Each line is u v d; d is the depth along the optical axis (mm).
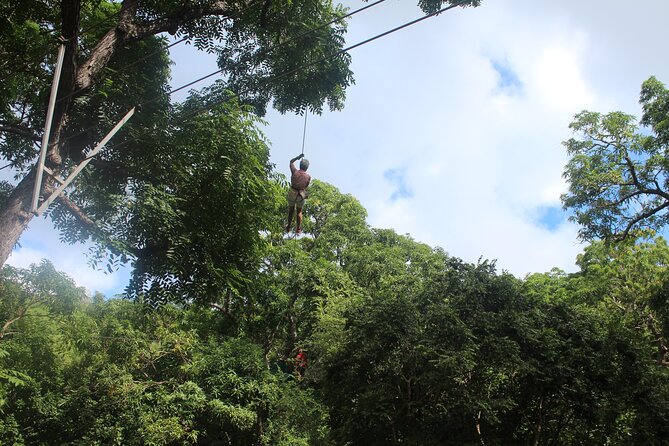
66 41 9023
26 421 20344
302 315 26219
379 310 15508
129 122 11688
